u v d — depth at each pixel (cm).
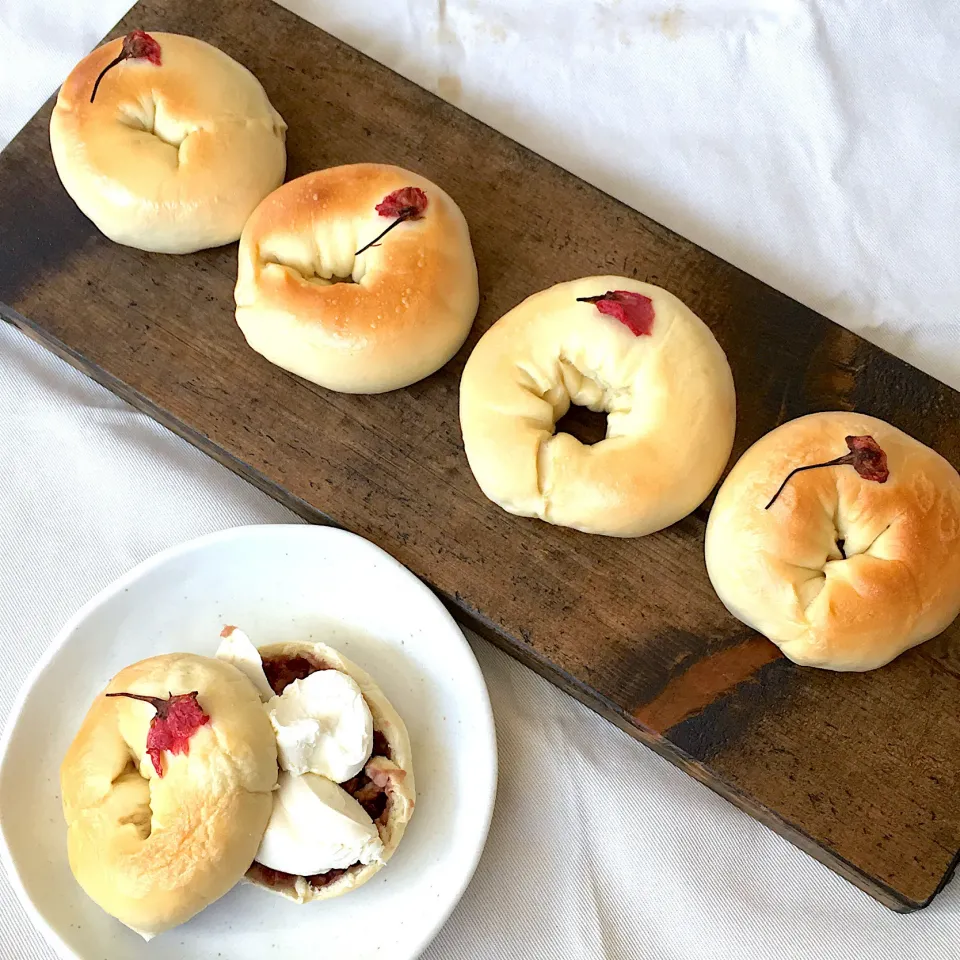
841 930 40
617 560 40
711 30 48
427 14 48
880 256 46
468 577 41
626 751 42
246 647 39
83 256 43
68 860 39
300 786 36
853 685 39
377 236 40
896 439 39
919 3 48
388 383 41
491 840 41
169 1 46
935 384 42
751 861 40
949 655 39
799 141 47
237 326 43
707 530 39
